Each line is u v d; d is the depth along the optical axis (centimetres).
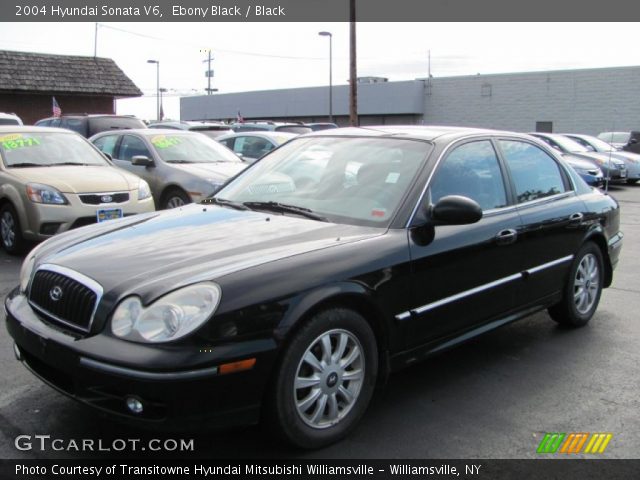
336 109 4509
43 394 380
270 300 291
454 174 405
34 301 335
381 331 344
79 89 2503
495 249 409
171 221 390
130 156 1009
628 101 3391
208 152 1024
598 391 401
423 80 4125
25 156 802
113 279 303
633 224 1129
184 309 278
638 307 589
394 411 367
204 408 276
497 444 332
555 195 491
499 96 3853
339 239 342
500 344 486
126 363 271
